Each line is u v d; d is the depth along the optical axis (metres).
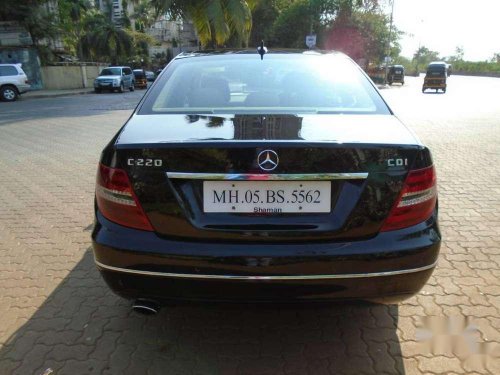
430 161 2.31
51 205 5.29
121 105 19.56
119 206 2.26
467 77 67.88
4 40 30.41
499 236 4.22
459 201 5.25
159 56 72.00
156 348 2.66
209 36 21.80
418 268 2.22
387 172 2.19
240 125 2.47
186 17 22.06
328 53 3.62
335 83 3.10
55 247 4.11
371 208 2.19
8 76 22.23
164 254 2.18
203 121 2.56
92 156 8.02
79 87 34.66
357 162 2.17
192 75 3.21
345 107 2.84
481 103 19.77
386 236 2.20
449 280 3.40
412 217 2.24
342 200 2.18
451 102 20.45
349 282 2.18
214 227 2.19
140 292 2.27
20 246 4.14
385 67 42.31
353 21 40.31
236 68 3.28
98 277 3.53
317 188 2.17
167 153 2.18
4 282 3.46
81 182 6.29
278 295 2.20
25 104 20.34
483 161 7.35
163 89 3.08
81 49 50.97
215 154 2.15
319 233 2.18
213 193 2.19
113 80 30.06
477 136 9.90
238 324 2.87
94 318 2.96
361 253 2.16
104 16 56.34
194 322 2.90
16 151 8.62
